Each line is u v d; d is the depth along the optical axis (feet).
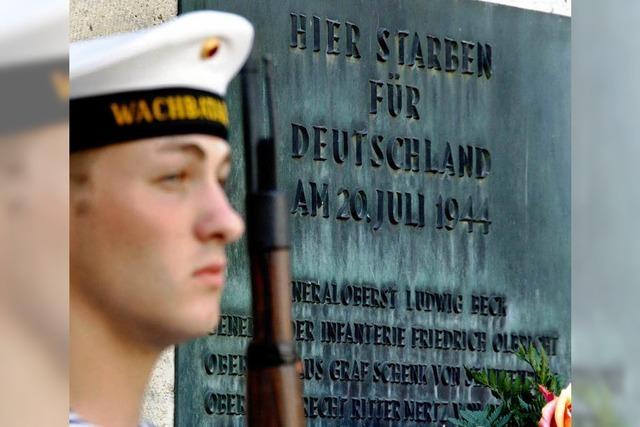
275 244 24.29
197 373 27.48
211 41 16.94
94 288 15.84
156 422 26.86
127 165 16.10
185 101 16.63
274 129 27.12
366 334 30.40
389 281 30.91
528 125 33.91
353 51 30.73
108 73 16.19
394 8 31.63
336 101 30.27
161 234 16.12
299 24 29.71
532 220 33.76
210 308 16.53
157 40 16.38
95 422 15.57
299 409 23.54
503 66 33.60
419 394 31.22
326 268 29.78
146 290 16.01
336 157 30.12
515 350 33.09
